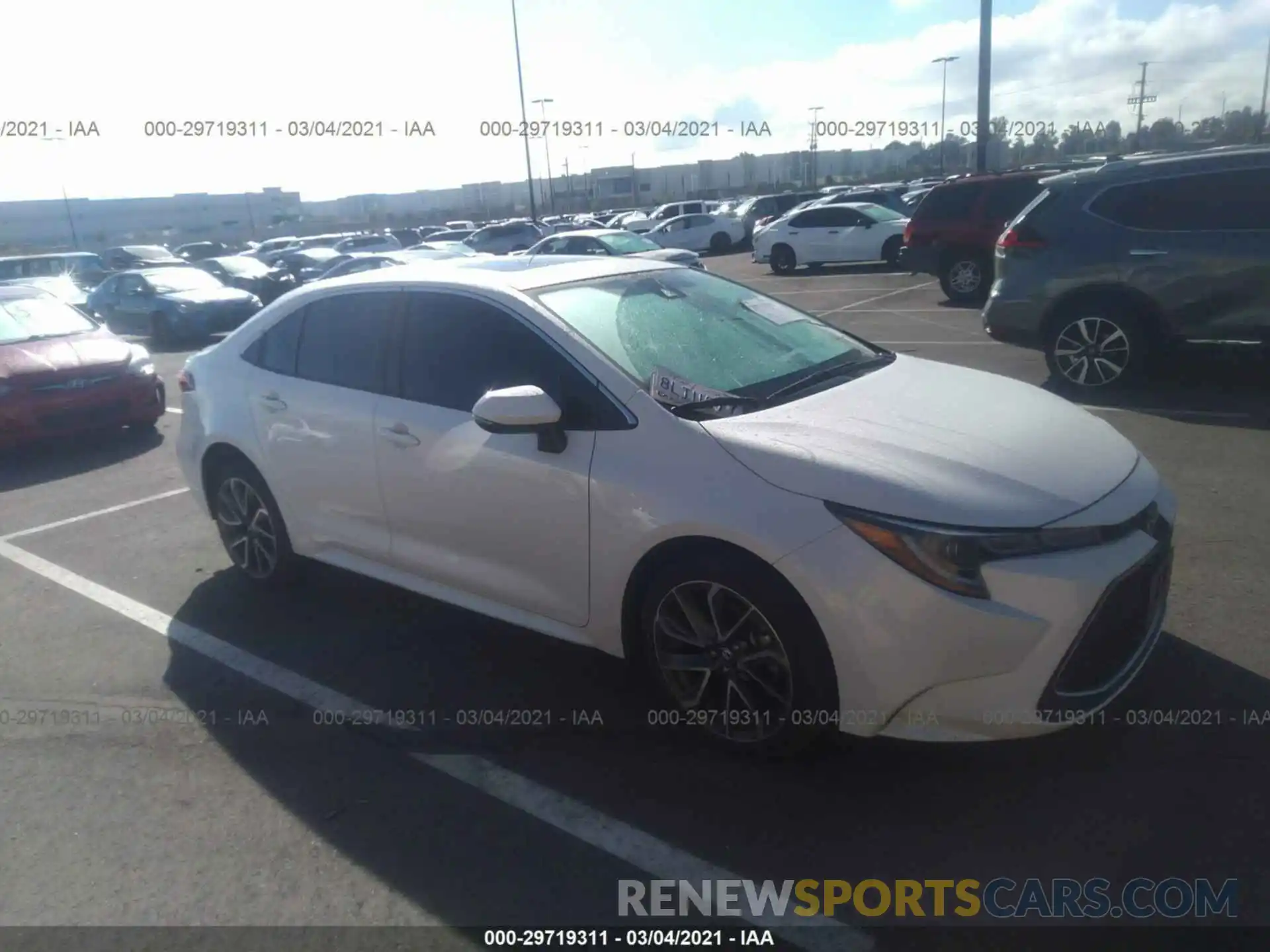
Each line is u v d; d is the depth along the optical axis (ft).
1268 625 13.23
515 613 12.74
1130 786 10.28
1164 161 25.67
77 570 18.79
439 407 13.14
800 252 72.38
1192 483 18.99
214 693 13.62
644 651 11.57
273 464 15.51
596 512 11.28
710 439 10.75
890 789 10.50
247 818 10.78
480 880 9.59
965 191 49.19
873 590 9.52
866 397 12.02
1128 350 26.43
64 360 28.43
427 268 14.55
